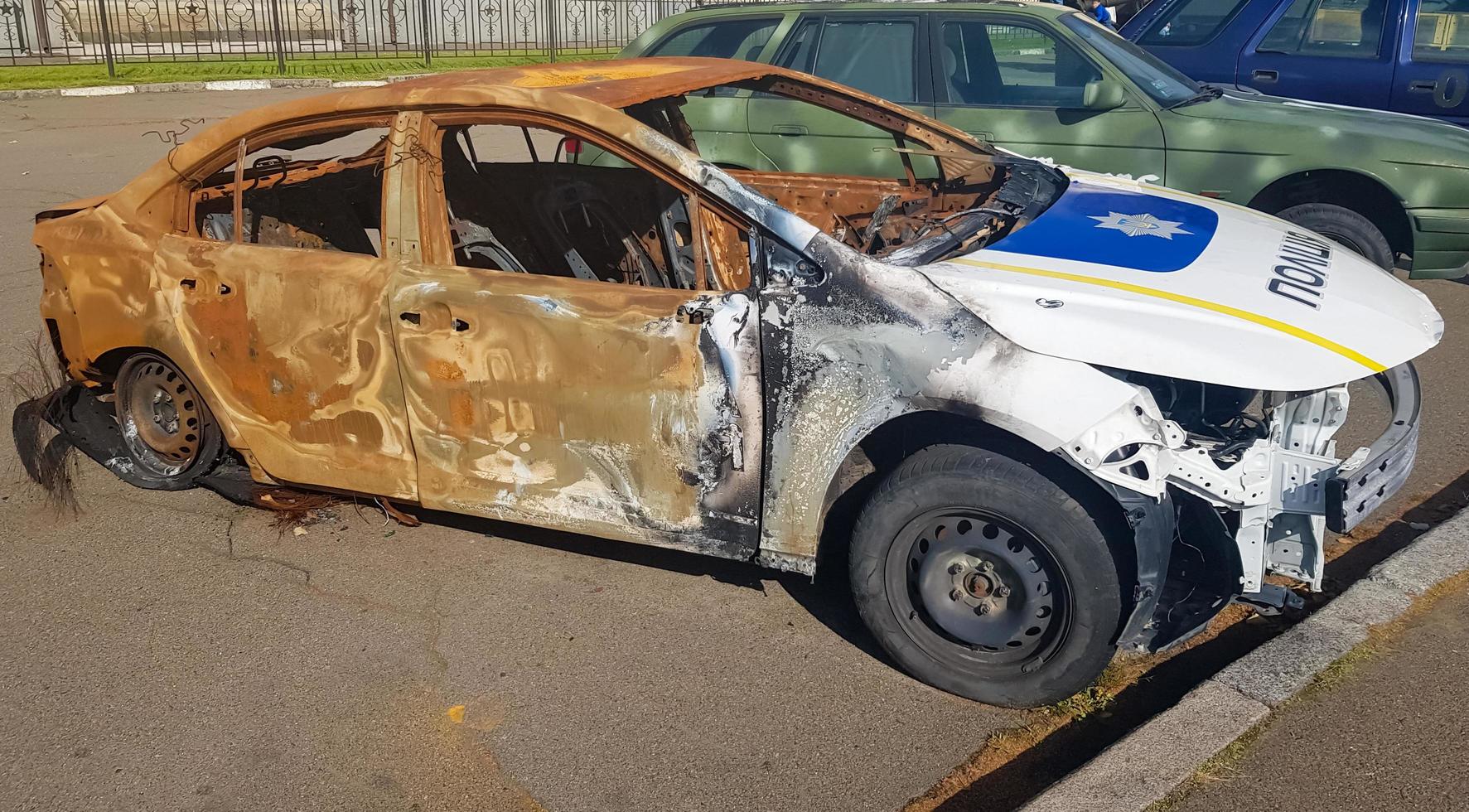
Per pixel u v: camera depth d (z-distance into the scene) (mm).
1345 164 5824
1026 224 3566
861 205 4766
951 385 2916
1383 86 7246
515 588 3793
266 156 4305
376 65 18484
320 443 3854
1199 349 2797
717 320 3146
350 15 20312
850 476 3500
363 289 3598
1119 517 2955
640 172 4504
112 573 3877
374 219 4793
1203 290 3033
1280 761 2785
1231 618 3588
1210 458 2896
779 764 2945
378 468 3768
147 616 3621
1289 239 3615
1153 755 2807
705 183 3188
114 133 12312
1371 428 4879
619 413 3316
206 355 3982
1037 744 3027
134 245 4062
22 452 4715
